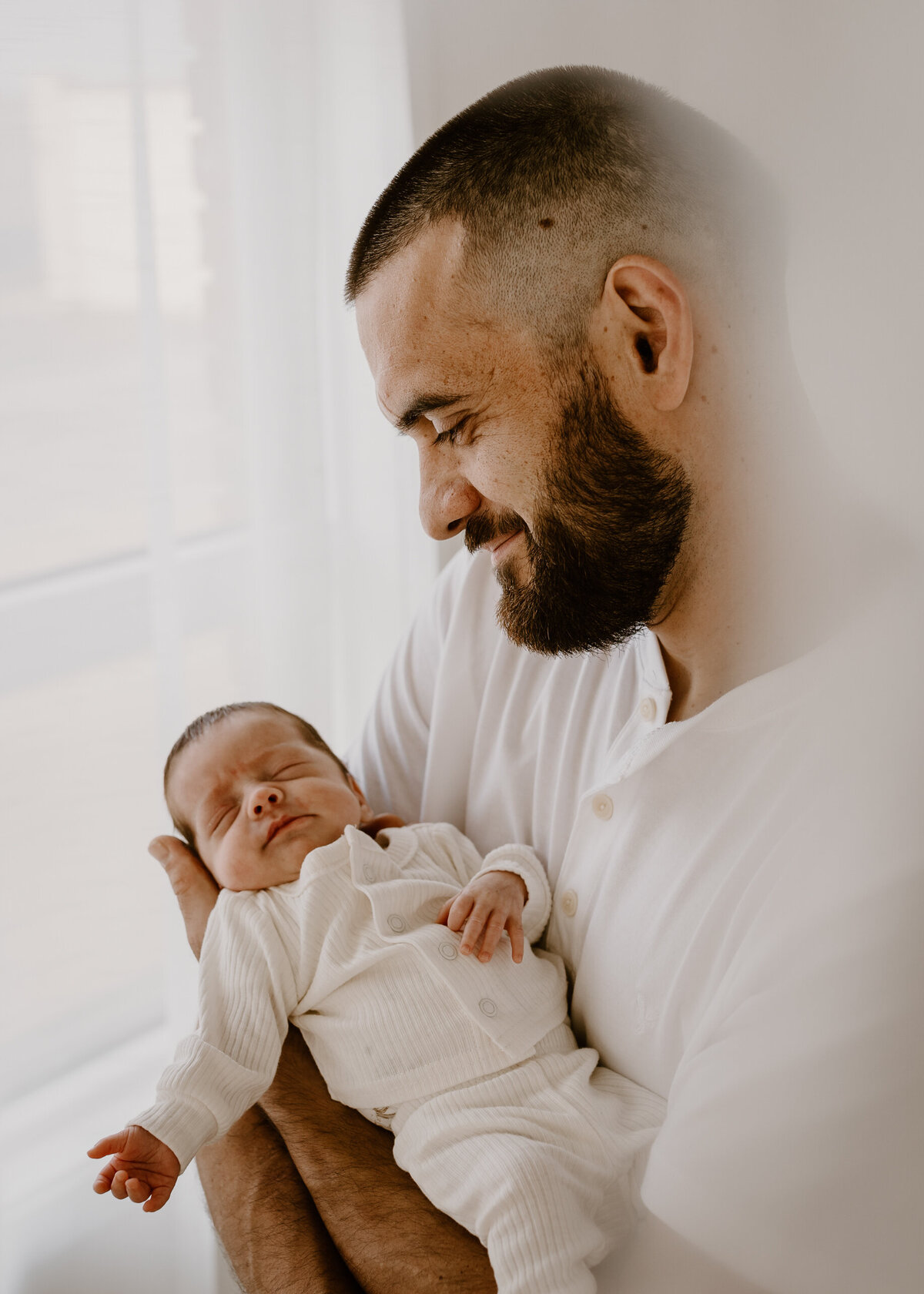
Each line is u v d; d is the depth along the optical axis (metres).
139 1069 1.53
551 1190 0.78
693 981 0.81
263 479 1.58
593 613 0.82
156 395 1.33
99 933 1.47
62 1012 1.47
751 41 0.70
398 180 0.80
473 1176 0.81
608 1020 0.90
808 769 0.72
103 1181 0.81
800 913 0.65
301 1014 1.00
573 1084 0.87
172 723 1.41
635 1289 0.75
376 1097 0.92
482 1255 0.81
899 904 0.59
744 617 0.79
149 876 1.50
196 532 1.54
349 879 1.03
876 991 0.59
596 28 1.28
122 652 1.42
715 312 0.73
